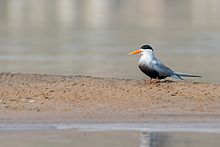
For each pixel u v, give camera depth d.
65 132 12.70
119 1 91.50
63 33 48.47
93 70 27.17
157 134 12.55
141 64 16.88
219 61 31.31
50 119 13.66
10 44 40.44
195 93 15.95
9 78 17.56
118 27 54.22
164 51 36.47
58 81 17.38
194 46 38.97
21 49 37.38
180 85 16.77
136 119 13.69
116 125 13.24
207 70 27.16
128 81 17.58
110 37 45.34
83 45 39.78
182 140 12.04
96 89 16.25
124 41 42.41
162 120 13.62
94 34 47.56
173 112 14.27
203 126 13.18
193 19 61.66
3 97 15.48
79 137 12.30
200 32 48.38
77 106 14.72
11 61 31.44
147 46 16.92
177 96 15.64
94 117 13.84
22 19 63.34
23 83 16.98
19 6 83.12
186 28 52.12
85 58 32.84
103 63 30.47
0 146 11.55
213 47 38.31
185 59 32.38
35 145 11.66
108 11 76.12
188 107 14.71
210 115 14.05
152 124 13.32
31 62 31.02
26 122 13.43
